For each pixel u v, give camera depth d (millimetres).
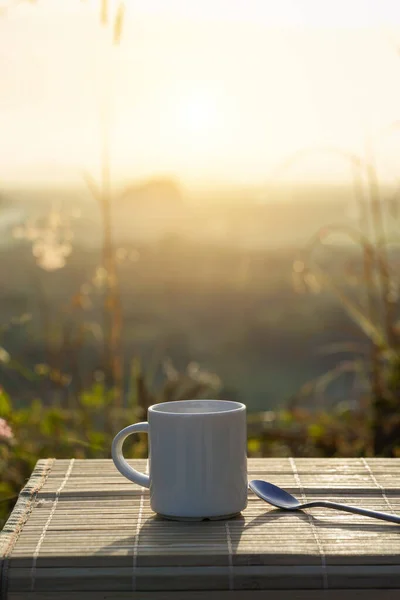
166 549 909
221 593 884
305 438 2436
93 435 2148
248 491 1154
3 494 1920
